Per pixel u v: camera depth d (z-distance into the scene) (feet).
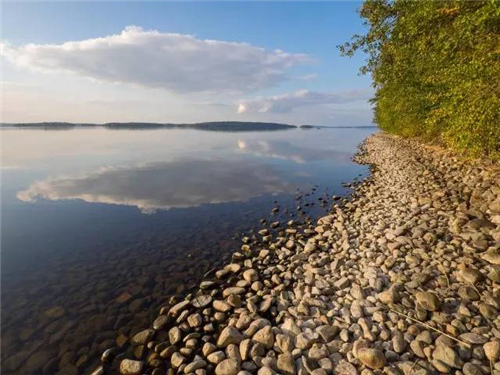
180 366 16.51
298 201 52.37
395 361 15.23
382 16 34.65
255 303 21.72
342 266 25.41
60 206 49.96
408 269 22.98
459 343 15.53
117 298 23.63
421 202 36.42
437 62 33.40
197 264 29.25
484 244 23.48
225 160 115.44
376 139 151.74
